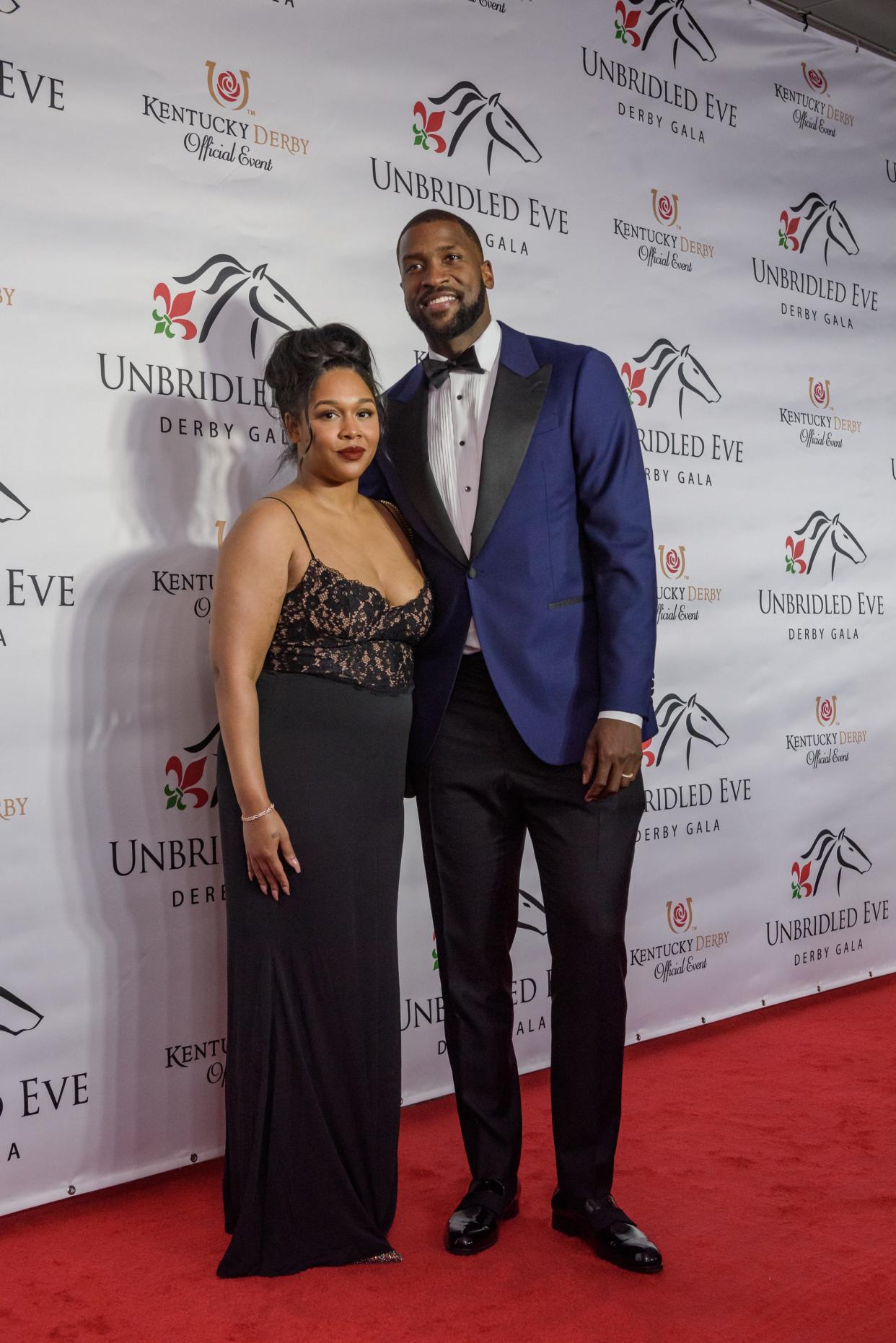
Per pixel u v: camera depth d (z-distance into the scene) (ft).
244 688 6.79
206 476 8.57
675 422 11.36
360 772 6.98
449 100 9.85
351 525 7.21
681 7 11.51
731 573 11.81
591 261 10.75
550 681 7.01
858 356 13.01
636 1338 6.15
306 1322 6.36
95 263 8.09
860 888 13.07
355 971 7.02
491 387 7.32
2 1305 6.59
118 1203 7.97
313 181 9.09
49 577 7.91
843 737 12.85
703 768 11.59
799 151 12.50
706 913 11.63
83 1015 8.04
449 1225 7.18
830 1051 10.80
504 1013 7.43
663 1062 10.57
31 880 7.85
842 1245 7.09
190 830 8.48
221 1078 8.61
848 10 12.64
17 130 7.80
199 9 8.55
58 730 7.95
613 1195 7.80
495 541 7.05
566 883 7.06
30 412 7.84
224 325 8.66
